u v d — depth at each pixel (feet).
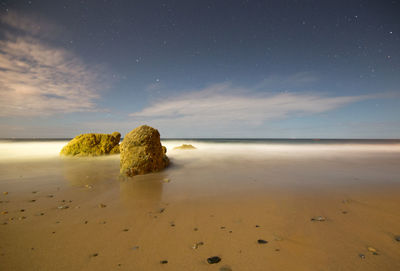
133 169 23.57
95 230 9.85
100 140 41.91
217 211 12.54
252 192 16.70
